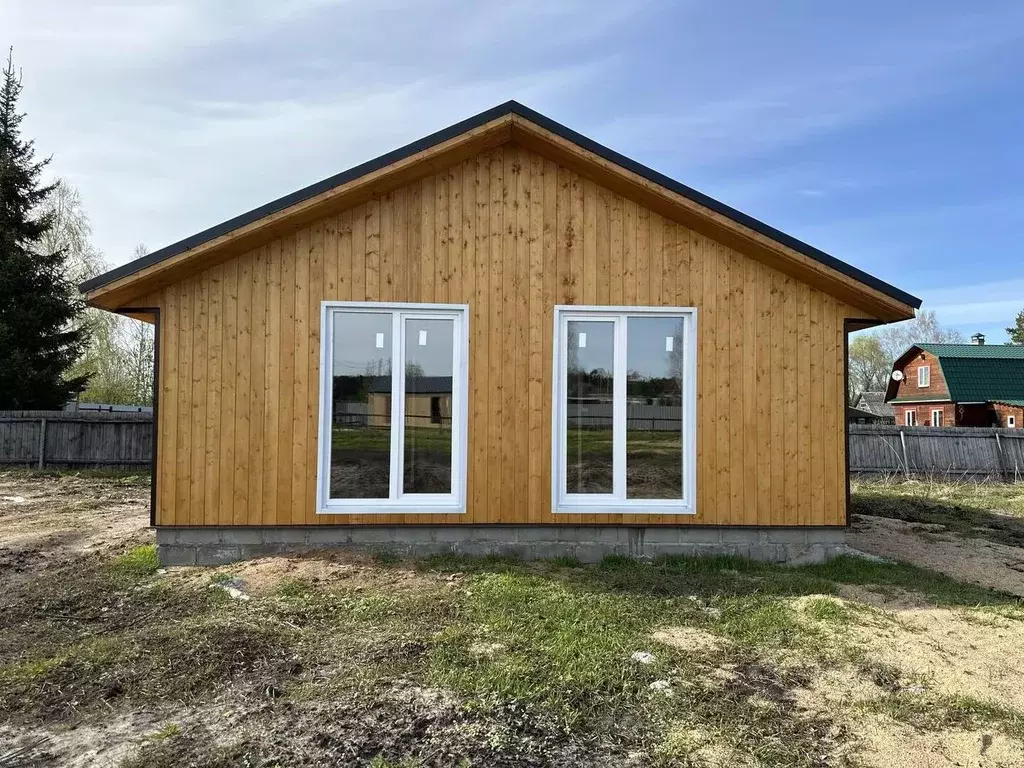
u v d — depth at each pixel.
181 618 5.26
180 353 6.93
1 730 3.56
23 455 16.28
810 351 7.29
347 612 5.28
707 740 3.46
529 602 5.54
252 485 6.96
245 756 3.24
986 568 7.50
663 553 7.21
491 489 7.13
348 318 7.17
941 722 3.69
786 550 7.23
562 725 3.57
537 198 7.29
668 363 7.33
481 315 7.23
